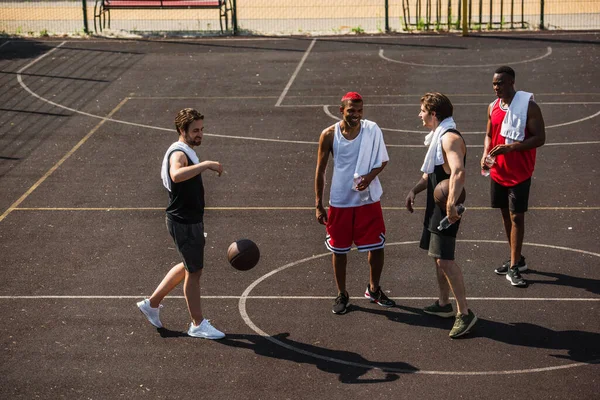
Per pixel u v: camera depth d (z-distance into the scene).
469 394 7.04
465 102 17.73
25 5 31.95
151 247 10.52
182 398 7.07
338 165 8.33
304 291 9.12
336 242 8.45
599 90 18.36
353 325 8.33
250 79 20.16
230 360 7.69
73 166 14.16
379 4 30.77
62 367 7.62
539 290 8.99
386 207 11.75
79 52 23.28
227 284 9.34
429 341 7.96
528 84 19.06
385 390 7.13
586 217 11.16
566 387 7.11
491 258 9.88
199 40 24.78
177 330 8.30
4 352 7.91
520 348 7.79
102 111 17.73
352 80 19.86
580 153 14.18
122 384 7.31
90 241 10.76
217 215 11.61
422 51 22.70
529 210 11.48
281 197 12.34
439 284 8.34
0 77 20.70
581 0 29.58
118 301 8.98
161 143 15.43
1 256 10.29
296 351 7.83
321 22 27.83
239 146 15.06
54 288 9.34
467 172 13.23
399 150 14.59
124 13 30.31
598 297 8.80
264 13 29.91
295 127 16.27
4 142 15.66
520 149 8.77
